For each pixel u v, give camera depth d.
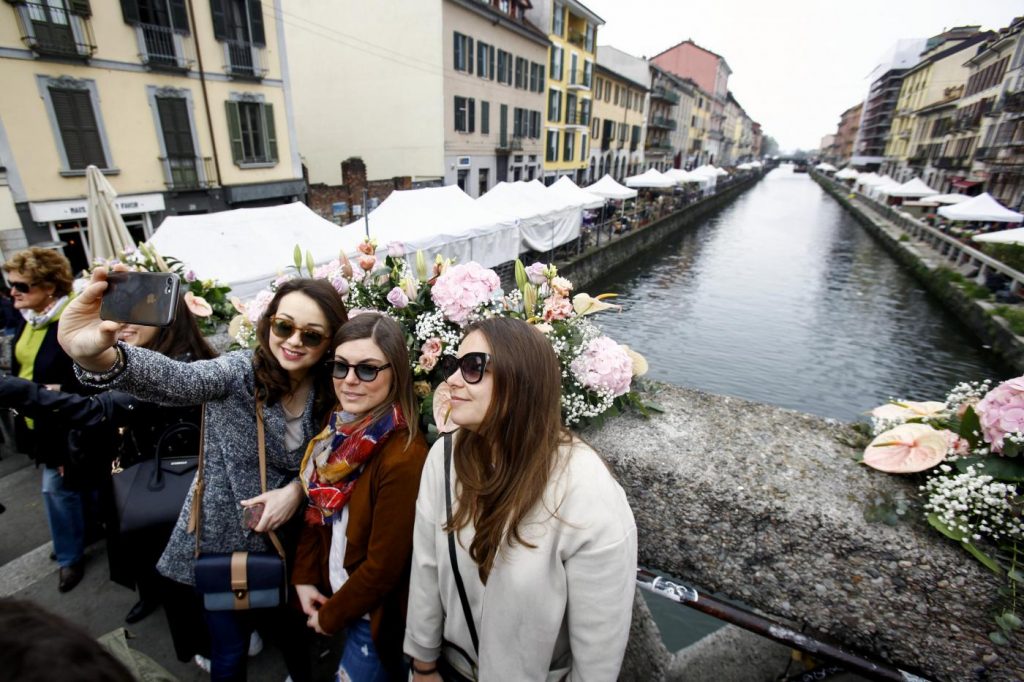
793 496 1.33
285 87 15.77
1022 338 11.54
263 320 1.38
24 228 10.80
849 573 1.25
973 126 35.62
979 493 1.18
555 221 14.75
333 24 23.28
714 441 1.60
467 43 23.22
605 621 0.96
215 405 1.41
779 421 1.74
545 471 0.96
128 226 12.80
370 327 1.22
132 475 1.61
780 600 1.36
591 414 1.59
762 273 22.80
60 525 2.15
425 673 1.24
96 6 11.29
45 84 10.76
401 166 23.80
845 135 119.81
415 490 1.25
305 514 1.48
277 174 15.90
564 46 32.22
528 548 0.96
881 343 14.88
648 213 26.67
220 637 1.50
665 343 14.88
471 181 25.72
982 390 1.51
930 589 1.17
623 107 45.31
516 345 0.96
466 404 1.00
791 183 97.94
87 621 2.08
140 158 12.55
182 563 1.45
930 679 1.20
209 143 13.94
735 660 1.65
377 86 23.25
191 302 3.23
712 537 1.42
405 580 1.37
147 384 1.19
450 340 1.67
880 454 1.44
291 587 1.53
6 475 3.12
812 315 17.30
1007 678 1.11
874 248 28.83
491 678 1.04
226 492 1.42
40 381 1.98
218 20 13.55
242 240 7.16
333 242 8.17
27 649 0.42
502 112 26.98
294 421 1.50
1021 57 28.61
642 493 1.50
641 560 1.55
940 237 22.20
